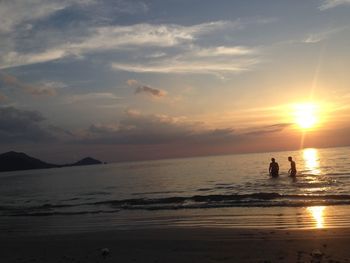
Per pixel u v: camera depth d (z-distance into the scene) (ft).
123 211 85.40
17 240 54.44
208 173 232.73
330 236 42.55
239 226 55.62
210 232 50.21
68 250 44.32
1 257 43.21
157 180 207.31
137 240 47.73
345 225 51.55
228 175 197.16
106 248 43.16
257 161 369.71
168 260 36.70
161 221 66.64
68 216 83.82
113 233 54.80
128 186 179.93
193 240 45.44
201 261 35.55
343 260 32.78
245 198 91.35
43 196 161.89
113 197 129.80
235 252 38.09
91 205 104.94
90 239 50.80
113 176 301.02
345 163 228.02
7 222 81.20
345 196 82.48
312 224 53.93
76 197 142.41
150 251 40.98
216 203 86.33
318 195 86.84
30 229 69.05
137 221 68.90
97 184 215.72
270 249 38.11
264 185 122.83
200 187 142.61
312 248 37.29
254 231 48.93
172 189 144.77
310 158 347.97
